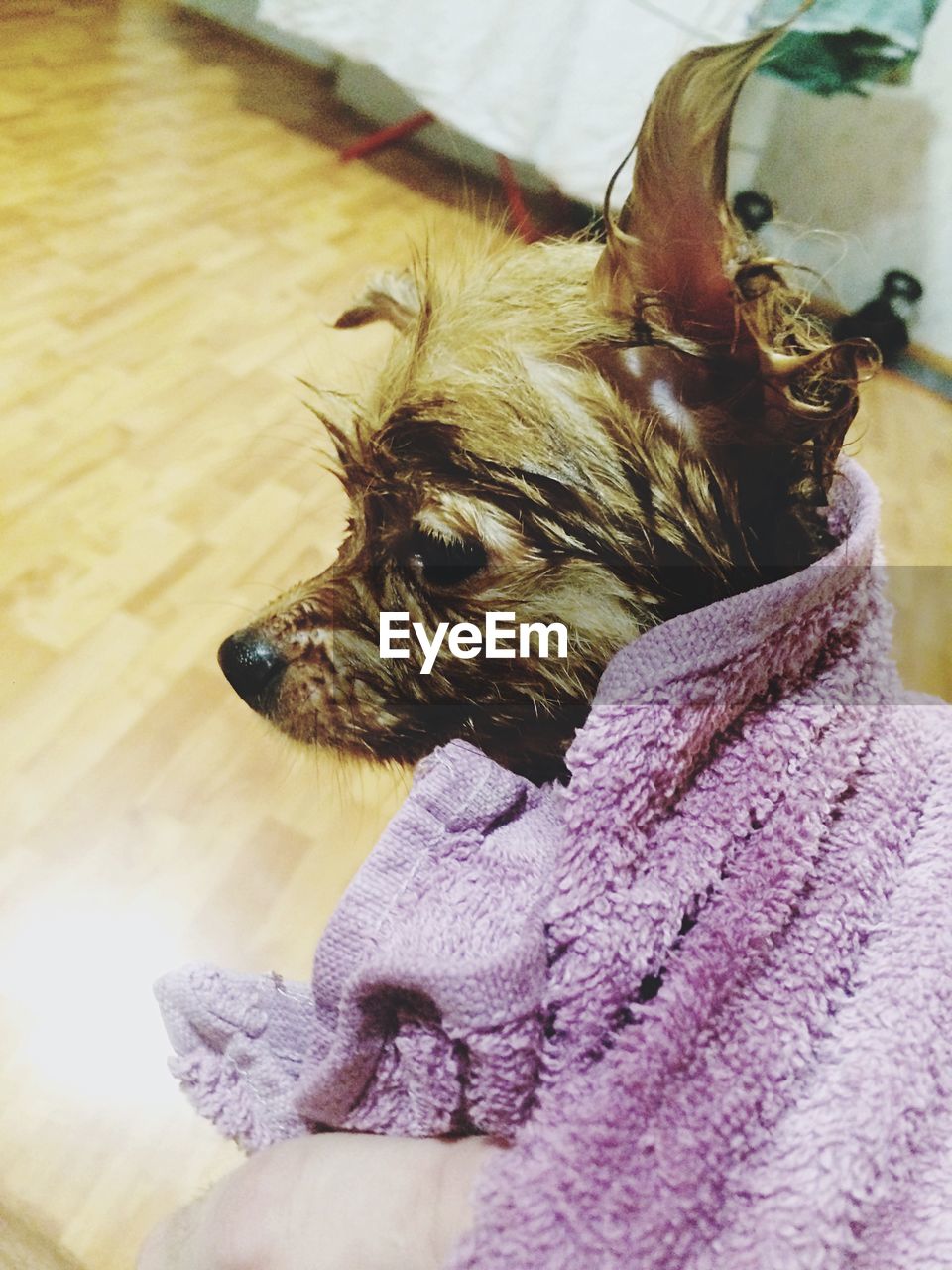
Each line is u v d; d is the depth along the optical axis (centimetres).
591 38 85
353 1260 31
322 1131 40
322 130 181
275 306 142
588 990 30
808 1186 28
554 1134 28
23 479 114
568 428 35
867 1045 30
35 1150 71
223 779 92
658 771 31
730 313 33
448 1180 31
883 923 33
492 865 34
